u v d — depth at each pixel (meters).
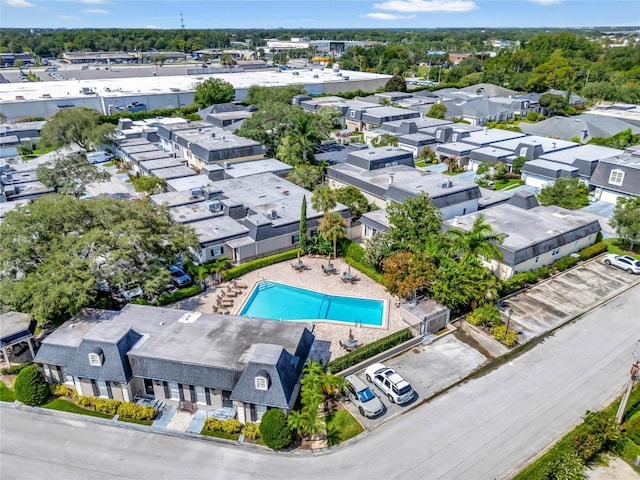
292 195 65.25
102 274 40.75
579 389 35.53
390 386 34.91
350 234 61.22
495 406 34.19
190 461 30.27
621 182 69.50
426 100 136.88
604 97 145.62
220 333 36.91
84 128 93.00
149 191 69.12
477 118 118.81
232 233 54.78
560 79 152.12
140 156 85.31
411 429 32.41
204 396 34.28
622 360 38.56
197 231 54.88
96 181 74.56
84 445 31.52
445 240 46.81
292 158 82.31
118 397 34.88
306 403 31.81
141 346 35.19
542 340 41.38
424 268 43.97
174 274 51.25
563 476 27.03
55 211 42.38
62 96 123.81
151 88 141.25
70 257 40.03
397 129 103.44
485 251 45.03
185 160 90.12
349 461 30.08
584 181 74.94
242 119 109.75
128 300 46.47
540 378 36.81
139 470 29.59
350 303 47.59
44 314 37.16
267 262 54.38
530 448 30.62
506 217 57.22
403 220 50.03
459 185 63.62
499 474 28.83
